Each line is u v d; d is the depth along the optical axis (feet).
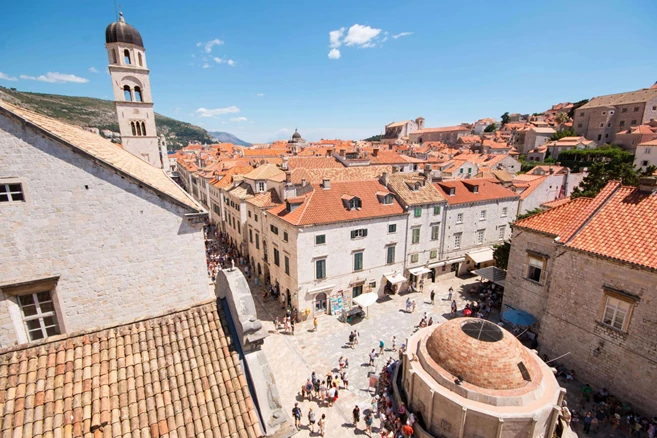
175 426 29.84
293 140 529.45
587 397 68.13
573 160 295.48
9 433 26.68
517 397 54.44
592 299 69.46
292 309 107.96
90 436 27.73
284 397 73.87
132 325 37.06
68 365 32.12
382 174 127.03
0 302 37.96
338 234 106.11
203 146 608.60
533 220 87.97
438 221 130.52
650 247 61.93
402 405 65.98
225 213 185.57
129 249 44.16
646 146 239.50
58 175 38.52
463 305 116.06
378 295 120.78
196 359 35.37
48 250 39.52
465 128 518.78
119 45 140.46
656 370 59.77
